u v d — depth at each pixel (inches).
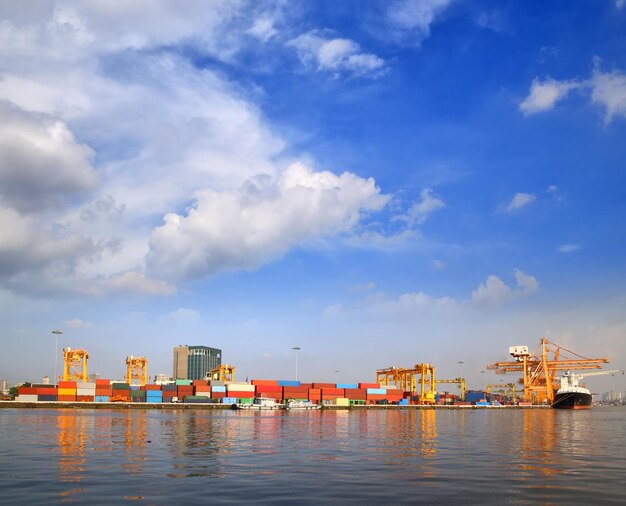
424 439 2183.8
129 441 1924.2
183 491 981.2
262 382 6786.4
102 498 912.9
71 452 1569.9
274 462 1402.6
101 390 6141.7
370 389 7298.2
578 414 6013.8
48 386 6181.1
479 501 927.0
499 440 2177.7
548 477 1179.9
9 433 2253.9
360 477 1162.0
